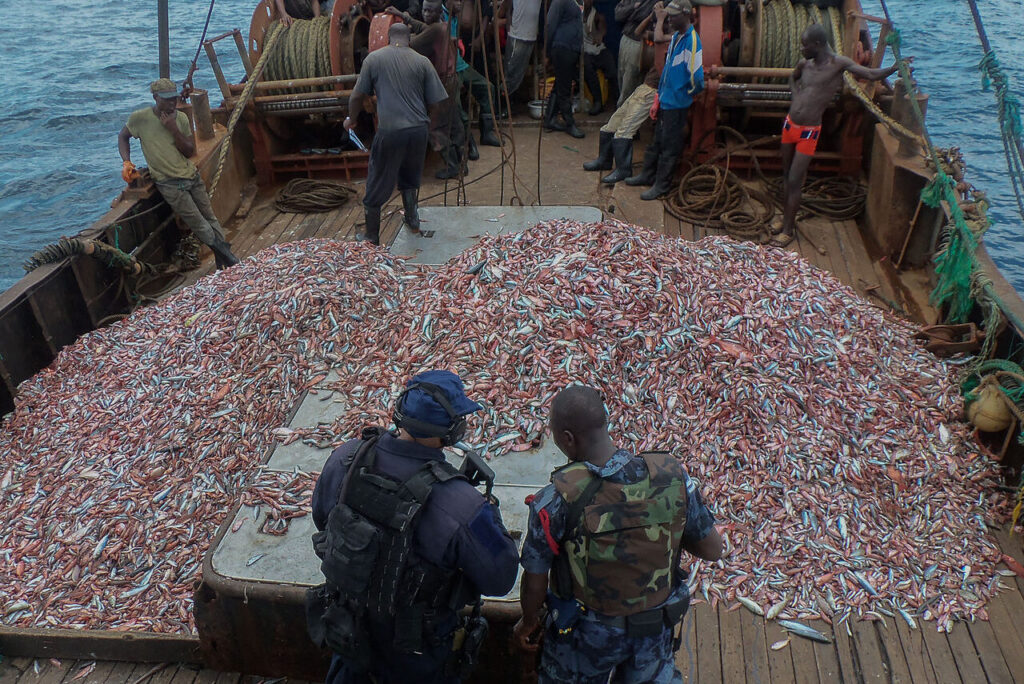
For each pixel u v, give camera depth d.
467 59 9.80
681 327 5.07
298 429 4.77
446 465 2.81
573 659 2.90
